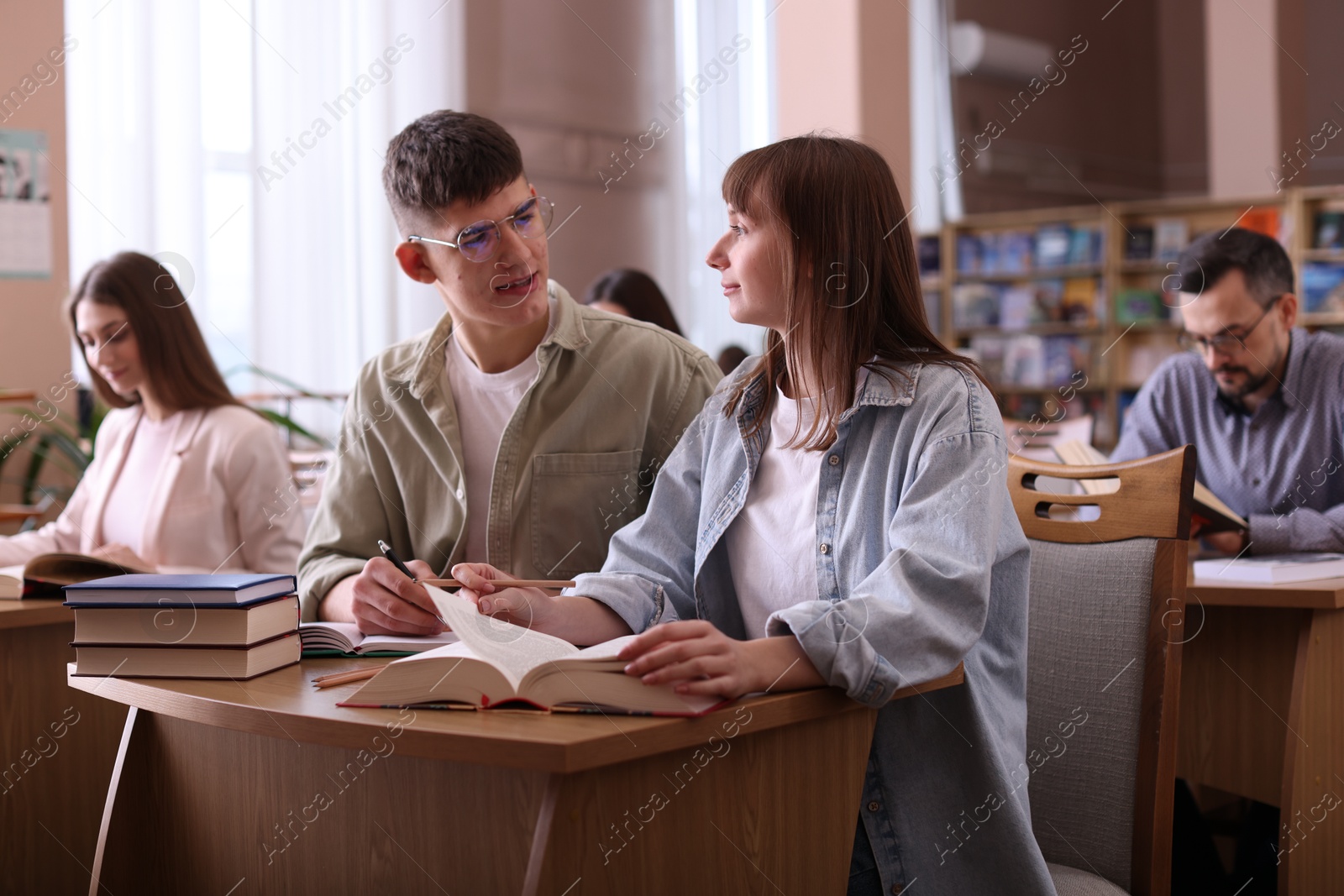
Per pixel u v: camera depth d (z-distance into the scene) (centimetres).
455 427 155
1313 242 530
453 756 85
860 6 475
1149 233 595
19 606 176
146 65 381
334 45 430
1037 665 133
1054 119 749
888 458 117
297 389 370
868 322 118
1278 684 177
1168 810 124
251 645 109
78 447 331
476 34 494
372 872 103
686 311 599
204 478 217
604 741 83
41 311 351
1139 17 820
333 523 157
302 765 107
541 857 84
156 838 121
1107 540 134
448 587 123
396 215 148
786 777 100
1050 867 127
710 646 93
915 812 112
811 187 117
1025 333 623
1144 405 242
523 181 146
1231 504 231
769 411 128
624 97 570
